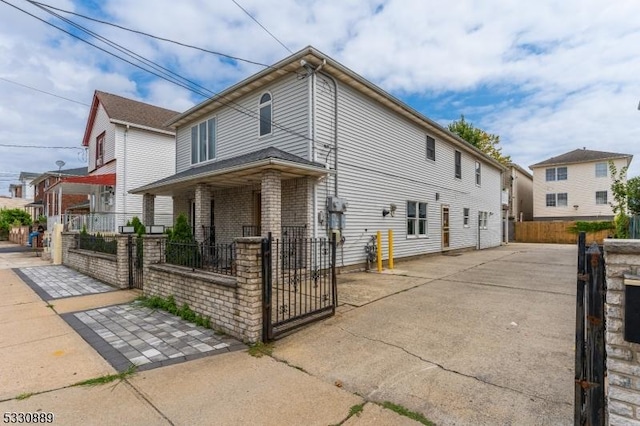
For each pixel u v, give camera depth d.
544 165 30.53
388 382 3.28
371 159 11.02
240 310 4.42
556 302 6.14
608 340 1.96
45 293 7.36
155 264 6.54
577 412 2.22
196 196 10.63
